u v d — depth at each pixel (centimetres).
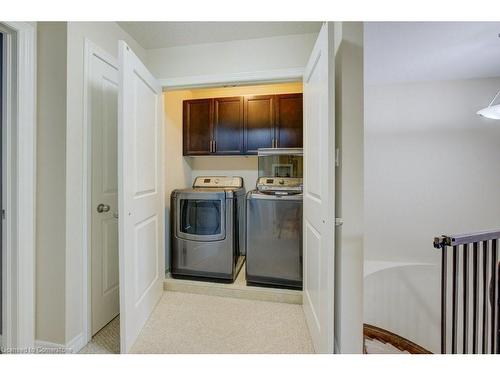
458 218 296
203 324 174
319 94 135
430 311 302
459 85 289
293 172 268
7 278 138
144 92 170
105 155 172
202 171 317
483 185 290
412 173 303
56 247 142
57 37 141
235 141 272
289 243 215
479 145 289
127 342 144
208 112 278
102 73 169
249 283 224
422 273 302
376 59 233
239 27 186
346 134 130
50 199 143
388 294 300
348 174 130
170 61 213
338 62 139
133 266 154
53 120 142
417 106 298
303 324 175
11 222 137
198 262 234
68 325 144
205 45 208
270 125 264
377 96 305
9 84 136
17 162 136
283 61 197
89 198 157
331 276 122
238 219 255
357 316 130
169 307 197
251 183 308
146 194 176
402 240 309
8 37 135
